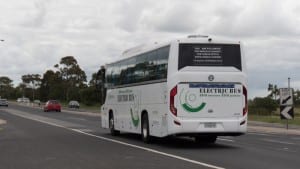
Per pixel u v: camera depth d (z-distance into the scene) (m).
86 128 33.88
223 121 19.41
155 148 19.47
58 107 75.69
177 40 19.33
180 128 19.12
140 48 22.53
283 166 14.12
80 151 18.30
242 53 19.75
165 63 19.66
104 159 15.74
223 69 19.53
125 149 19.03
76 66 147.50
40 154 17.33
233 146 20.48
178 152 17.89
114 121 26.33
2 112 70.56
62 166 14.16
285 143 22.31
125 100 24.48
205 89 19.36
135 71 22.98
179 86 19.20
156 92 20.45
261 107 67.00
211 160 15.44
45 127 34.94
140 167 13.80
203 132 19.28
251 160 15.49
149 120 21.23
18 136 26.14
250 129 33.72
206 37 19.58
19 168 13.85
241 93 19.66
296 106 92.94
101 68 28.78
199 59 19.39
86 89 113.94
